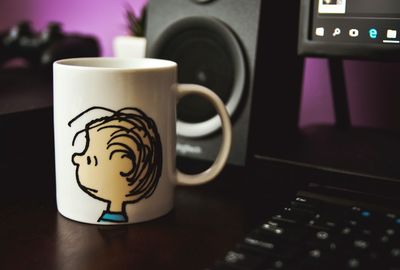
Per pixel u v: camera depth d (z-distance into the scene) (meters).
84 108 0.43
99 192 0.44
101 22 0.93
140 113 0.43
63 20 0.99
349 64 0.70
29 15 1.05
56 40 0.88
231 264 0.33
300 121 0.74
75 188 0.45
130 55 0.76
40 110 0.55
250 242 0.35
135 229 0.44
